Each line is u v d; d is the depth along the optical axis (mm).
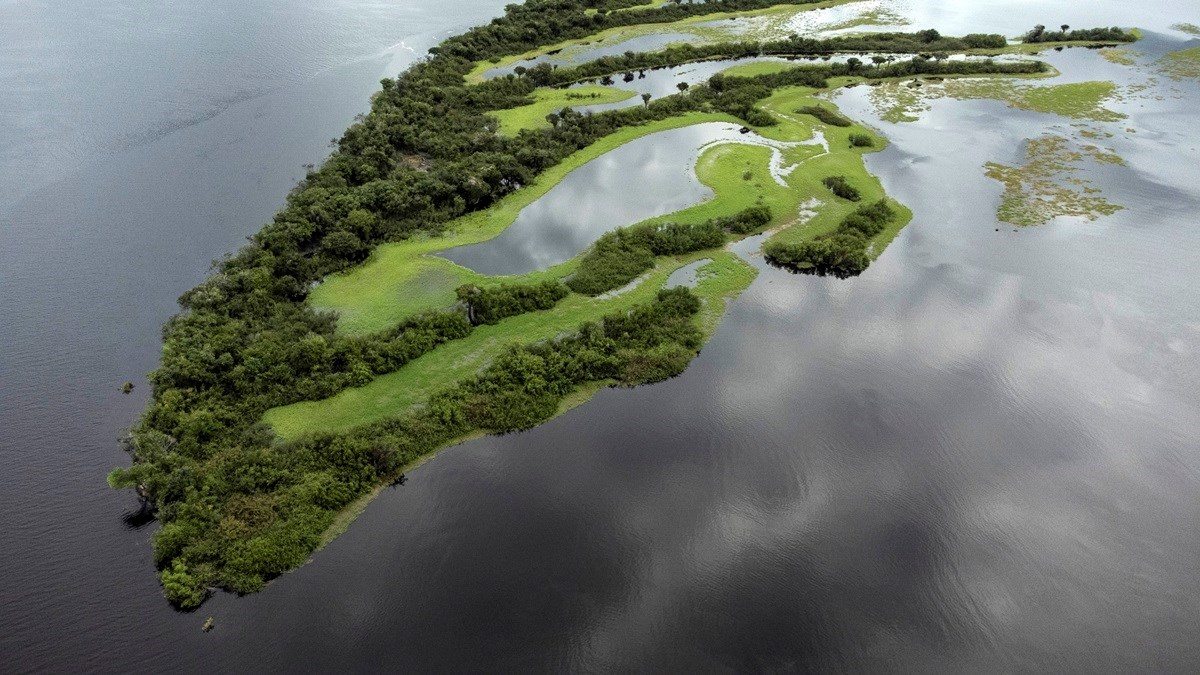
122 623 43688
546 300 70375
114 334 69438
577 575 46688
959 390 61438
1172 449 55625
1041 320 69250
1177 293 72250
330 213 81125
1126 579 46594
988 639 43375
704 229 81812
